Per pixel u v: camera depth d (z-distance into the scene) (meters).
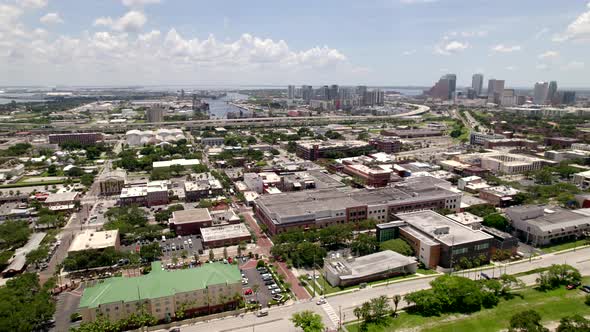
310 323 166.88
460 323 178.75
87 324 166.88
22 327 162.62
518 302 196.50
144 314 174.25
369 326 175.75
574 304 194.50
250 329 173.75
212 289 186.00
